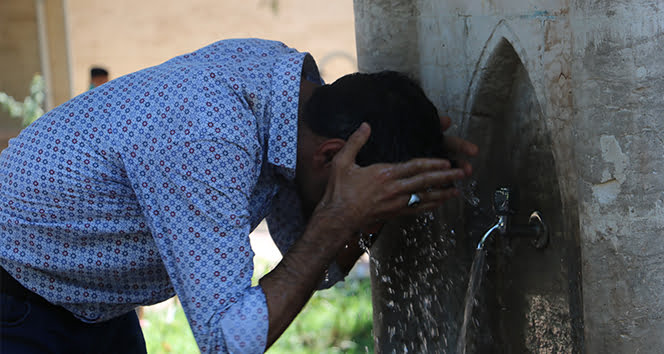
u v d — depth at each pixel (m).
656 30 2.34
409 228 3.92
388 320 4.11
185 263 2.75
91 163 2.86
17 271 3.08
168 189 2.75
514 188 3.47
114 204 2.91
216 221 2.71
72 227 2.94
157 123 2.76
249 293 2.75
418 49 3.94
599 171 2.49
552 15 2.80
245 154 2.75
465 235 3.71
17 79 17.41
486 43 3.28
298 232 3.50
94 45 17.56
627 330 2.50
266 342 2.76
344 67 17.28
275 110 2.89
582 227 2.59
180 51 17.58
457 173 2.75
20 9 17.25
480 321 3.74
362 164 2.88
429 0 3.76
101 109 2.88
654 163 2.41
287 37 17.41
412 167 2.74
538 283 3.36
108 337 3.48
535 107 3.24
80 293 3.12
